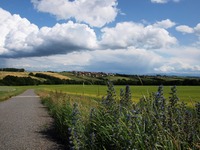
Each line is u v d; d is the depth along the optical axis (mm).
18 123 14961
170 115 5281
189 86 69562
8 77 166000
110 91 7453
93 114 7930
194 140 4793
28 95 60375
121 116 6430
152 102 5602
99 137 7008
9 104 31469
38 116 18297
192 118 5430
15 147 9219
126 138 5445
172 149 4613
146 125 5227
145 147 4934
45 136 11062
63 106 13539
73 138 6715
